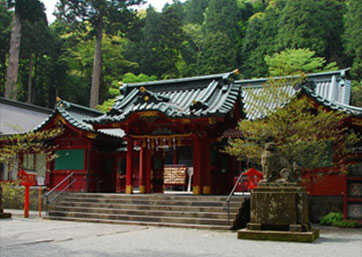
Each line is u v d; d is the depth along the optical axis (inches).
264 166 450.0
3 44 1892.2
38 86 2170.3
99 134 792.9
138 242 401.1
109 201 660.1
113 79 2174.0
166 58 2268.7
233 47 2333.9
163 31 2314.2
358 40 1993.1
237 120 747.4
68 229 507.8
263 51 2220.7
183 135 692.1
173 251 345.1
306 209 440.1
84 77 2273.6
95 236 444.8
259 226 429.1
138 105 695.1
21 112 1143.0
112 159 860.6
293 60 1667.1
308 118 544.4
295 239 401.1
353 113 573.6
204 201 589.6
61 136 820.6
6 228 517.0
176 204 606.5
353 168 598.2
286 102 569.3
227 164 770.8
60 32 2249.0
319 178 600.7
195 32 2704.2
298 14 2098.9
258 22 2395.4
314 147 554.9
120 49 2207.2
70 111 874.8
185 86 764.0
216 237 441.1
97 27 1914.4
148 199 641.0
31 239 417.4
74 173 802.2
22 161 848.9
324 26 2106.3
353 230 528.4
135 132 731.4
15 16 1758.1
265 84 629.0
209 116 625.6
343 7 2255.2
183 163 1011.9
